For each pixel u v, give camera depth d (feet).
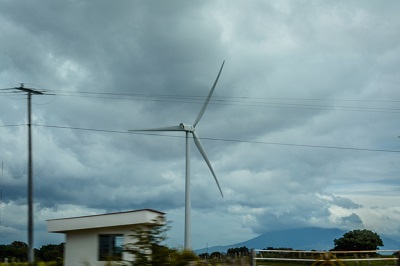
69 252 99.14
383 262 97.91
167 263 75.92
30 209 136.26
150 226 80.07
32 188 138.00
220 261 93.71
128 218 95.55
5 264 116.88
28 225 135.54
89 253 97.60
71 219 98.73
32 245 134.21
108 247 96.84
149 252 79.00
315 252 92.58
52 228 99.30
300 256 95.86
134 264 77.71
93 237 98.02
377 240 199.62
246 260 95.09
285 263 94.48
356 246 198.59
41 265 119.44
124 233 96.37
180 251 80.33
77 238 99.19
